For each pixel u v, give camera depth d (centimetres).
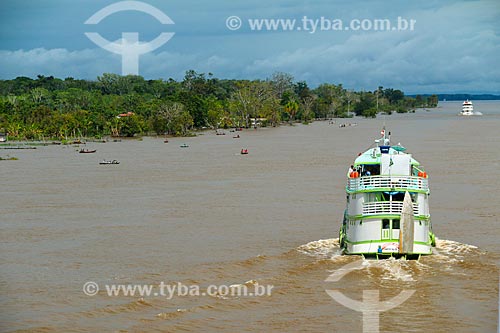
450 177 13325
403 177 6475
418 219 6456
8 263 7056
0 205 11019
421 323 5022
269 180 13612
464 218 8994
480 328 4912
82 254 7406
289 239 7919
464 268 6284
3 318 5281
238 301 5572
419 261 6444
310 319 5144
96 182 14025
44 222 9388
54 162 18875
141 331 4969
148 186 13138
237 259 6969
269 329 4953
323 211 9756
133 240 8069
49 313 5409
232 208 10150
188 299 5669
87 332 4975
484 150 19975
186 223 9069
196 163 17788
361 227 6512
